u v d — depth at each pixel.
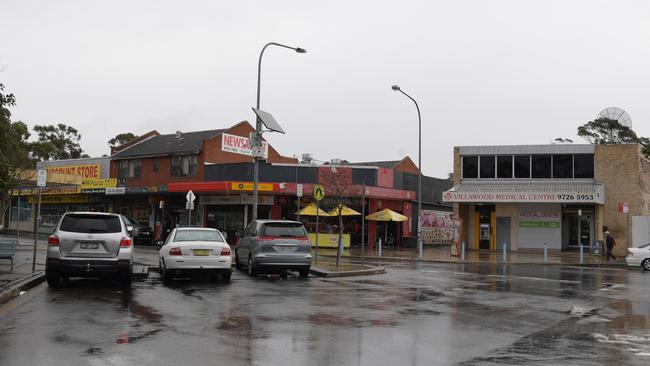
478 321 10.58
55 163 51.78
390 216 37.12
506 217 38.16
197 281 16.41
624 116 41.38
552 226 37.12
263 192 37.66
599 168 35.91
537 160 37.44
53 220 52.22
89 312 10.60
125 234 14.40
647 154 37.75
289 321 10.09
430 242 46.25
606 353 8.10
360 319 10.48
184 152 41.50
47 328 9.07
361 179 39.41
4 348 7.71
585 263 28.52
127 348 7.79
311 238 38.00
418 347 8.27
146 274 17.27
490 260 29.47
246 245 19.11
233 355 7.52
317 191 21.95
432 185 47.19
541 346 8.47
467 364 7.33
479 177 38.56
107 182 45.88
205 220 40.50
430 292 14.98
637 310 12.49
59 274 14.35
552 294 15.13
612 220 35.28
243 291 14.20
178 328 9.23
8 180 26.67
